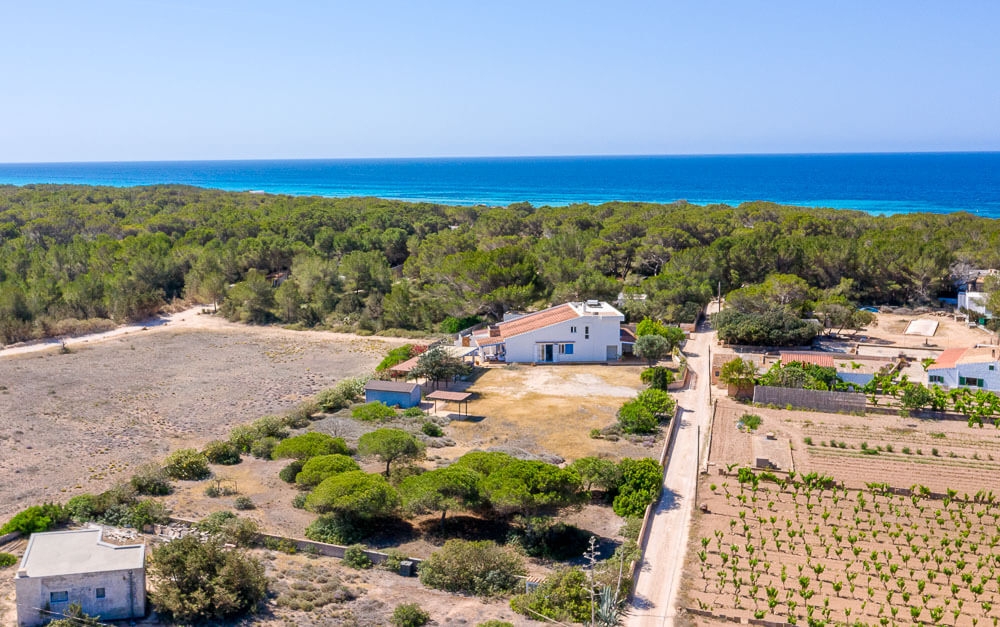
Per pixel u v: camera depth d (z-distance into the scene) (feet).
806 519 147.43
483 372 250.16
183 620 108.78
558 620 111.75
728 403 217.97
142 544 117.60
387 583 124.06
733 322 278.67
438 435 190.80
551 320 266.77
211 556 116.98
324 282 346.13
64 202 632.79
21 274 370.53
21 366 258.98
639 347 255.09
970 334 285.23
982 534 139.13
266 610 112.68
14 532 133.18
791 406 213.25
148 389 234.17
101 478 164.76
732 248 346.74
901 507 152.15
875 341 278.87
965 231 400.88
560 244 387.14
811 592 116.37
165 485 156.56
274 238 413.18
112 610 109.09
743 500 153.48
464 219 576.20
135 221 526.98
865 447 181.47
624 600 118.21
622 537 140.36
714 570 129.08
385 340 299.17
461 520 147.74
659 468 160.76
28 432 193.26
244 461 177.06
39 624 106.11
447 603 117.60
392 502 138.51
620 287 318.24
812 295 304.71
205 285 354.13
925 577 126.21
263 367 260.83
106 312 328.49
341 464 151.64
